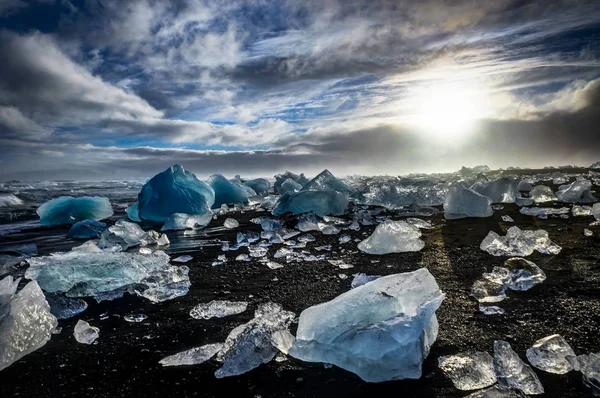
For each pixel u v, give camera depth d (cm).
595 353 122
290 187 713
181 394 116
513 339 135
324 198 450
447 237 294
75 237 417
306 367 126
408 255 252
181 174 541
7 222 549
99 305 195
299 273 230
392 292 136
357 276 207
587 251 233
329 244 303
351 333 124
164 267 245
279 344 136
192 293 205
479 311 159
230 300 192
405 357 117
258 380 120
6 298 167
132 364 135
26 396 119
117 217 561
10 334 143
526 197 479
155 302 196
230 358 129
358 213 427
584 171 912
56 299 192
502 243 251
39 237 422
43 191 984
